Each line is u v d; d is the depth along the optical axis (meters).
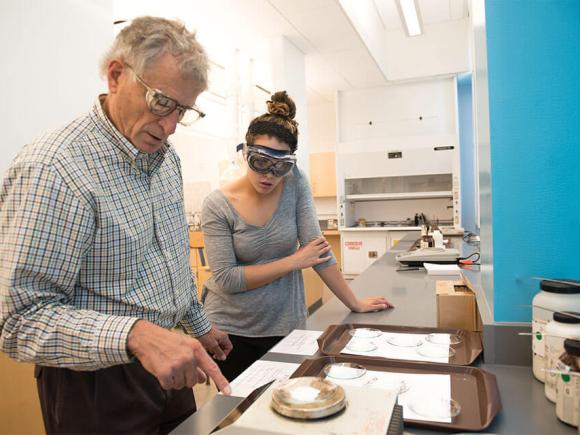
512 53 0.85
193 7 3.36
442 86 5.32
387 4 4.55
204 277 4.34
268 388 0.55
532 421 0.62
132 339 0.67
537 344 0.75
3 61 1.60
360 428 0.44
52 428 0.86
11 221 0.71
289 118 1.25
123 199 0.83
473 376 0.75
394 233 5.19
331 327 1.04
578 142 0.82
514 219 0.86
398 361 0.81
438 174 5.11
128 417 0.88
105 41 2.01
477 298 1.05
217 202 1.33
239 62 4.41
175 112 0.78
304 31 3.80
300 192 1.42
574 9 0.81
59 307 0.72
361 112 5.64
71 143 0.77
